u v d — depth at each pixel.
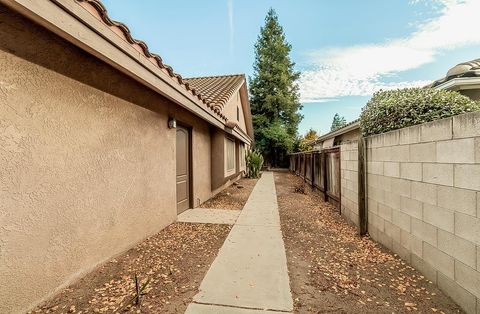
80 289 2.69
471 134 2.20
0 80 2.07
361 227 4.48
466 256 2.26
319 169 8.90
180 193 6.21
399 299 2.50
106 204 3.32
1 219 2.08
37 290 2.38
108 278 2.94
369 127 4.62
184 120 6.08
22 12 1.87
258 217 5.82
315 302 2.48
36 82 2.36
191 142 6.75
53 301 2.48
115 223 3.51
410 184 3.15
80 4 2.19
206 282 2.85
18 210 2.21
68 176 2.72
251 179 15.02
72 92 2.77
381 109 4.19
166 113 5.07
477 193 2.14
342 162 5.87
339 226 5.12
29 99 2.30
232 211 6.45
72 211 2.78
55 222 2.57
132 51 3.03
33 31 2.33
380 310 2.34
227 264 3.31
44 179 2.44
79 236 2.88
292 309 2.36
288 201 7.95
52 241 2.53
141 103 4.16
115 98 3.50
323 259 3.49
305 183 12.68
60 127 2.62
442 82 5.96
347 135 13.21
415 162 3.05
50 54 2.50
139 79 3.35
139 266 3.26
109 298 2.54
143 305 2.42
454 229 2.41
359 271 3.11
